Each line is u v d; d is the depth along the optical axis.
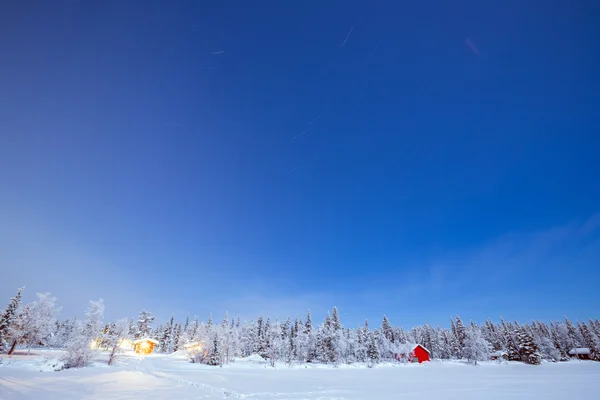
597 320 108.38
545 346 90.00
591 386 23.53
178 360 64.56
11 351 37.66
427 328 113.62
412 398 18.80
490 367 62.38
